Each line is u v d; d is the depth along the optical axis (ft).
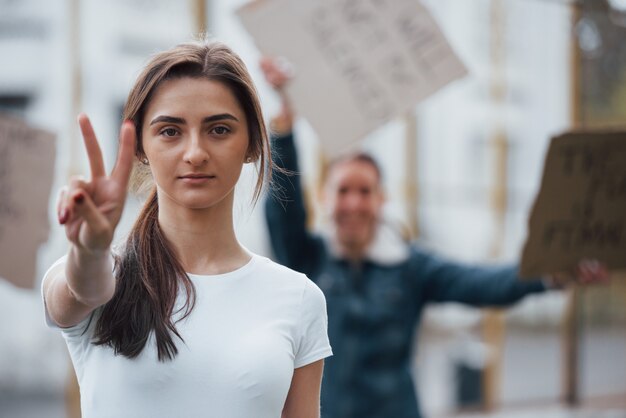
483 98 24.75
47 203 12.44
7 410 18.47
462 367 24.79
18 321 18.54
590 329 27.32
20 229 12.35
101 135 19.17
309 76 13.80
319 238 14.35
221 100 6.57
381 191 14.64
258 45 13.79
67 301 6.20
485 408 25.17
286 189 13.53
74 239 5.74
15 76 18.56
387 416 13.79
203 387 6.44
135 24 19.57
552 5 25.57
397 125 23.49
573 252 13.88
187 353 6.46
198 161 6.48
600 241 13.94
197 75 6.58
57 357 18.94
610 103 26.68
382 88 14.06
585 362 27.12
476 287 14.12
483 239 24.93
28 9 18.65
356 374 13.75
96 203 5.73
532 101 25.49
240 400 6.47
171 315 6.53
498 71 24.86
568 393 26.84
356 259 14.15
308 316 6.93
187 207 6.70
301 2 13.87
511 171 25.32
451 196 24.35
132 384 6.40
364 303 13.92
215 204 6.79
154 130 6.59
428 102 23.94
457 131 24.44
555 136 13.51
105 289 6.02
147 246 6.70
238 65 6.73
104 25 19.22
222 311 6.64
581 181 13.73
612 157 13.76
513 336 25.85
